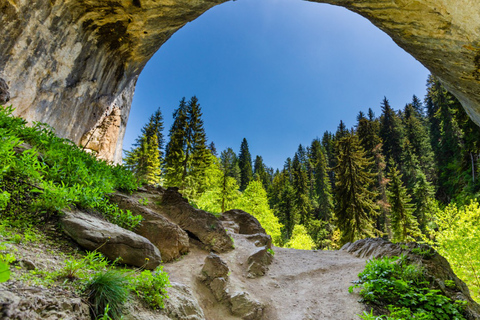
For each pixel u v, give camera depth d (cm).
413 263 646
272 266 795
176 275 518
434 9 859
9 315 162
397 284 568
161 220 622
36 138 594
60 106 1088
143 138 3756
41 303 200
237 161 7794
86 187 524
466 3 789
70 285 253
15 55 823
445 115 3238
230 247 769
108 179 670
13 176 407
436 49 1001
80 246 389
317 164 5953
